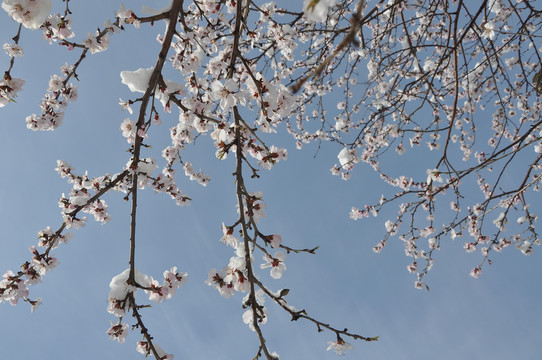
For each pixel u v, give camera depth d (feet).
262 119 9.46
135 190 10.52
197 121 11.75
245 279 8.39
